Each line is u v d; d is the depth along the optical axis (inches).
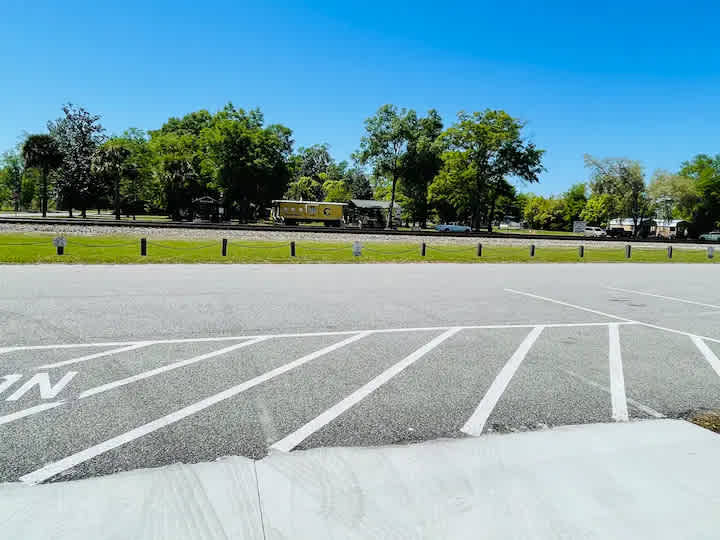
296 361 222.5
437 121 2726.4
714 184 2687.0
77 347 234.5
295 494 112.7
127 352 228.7
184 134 2787.9
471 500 111.0
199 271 600.7
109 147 2262.6
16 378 188.5
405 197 2947.8
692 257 1257.4
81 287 431.2
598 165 2423.7
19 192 3462.1
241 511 105.0
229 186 2454.5
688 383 204.7
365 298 415.2
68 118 2539.4
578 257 1092.5
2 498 108.1
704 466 128.4
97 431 145.3
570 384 199.6
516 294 470.6
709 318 362.9
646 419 163.5
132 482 116.6
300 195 3794.3
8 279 471.8
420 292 463.5
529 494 113.7
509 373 212.5
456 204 2485.2
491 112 2322.8
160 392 178.5
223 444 138.9
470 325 313.1
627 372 218.4
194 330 277.7
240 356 228.1
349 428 152.2
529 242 1461.6
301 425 153.6
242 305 364.5
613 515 105.2
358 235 1323.8
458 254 1051.3
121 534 95.6
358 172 4446.4
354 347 250.1
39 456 129.3
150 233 1096.2
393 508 107.3
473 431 151.6
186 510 105.0
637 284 593.3
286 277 560.4
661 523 102.2
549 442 143.4
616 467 127.7
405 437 146.4
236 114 2573.8
